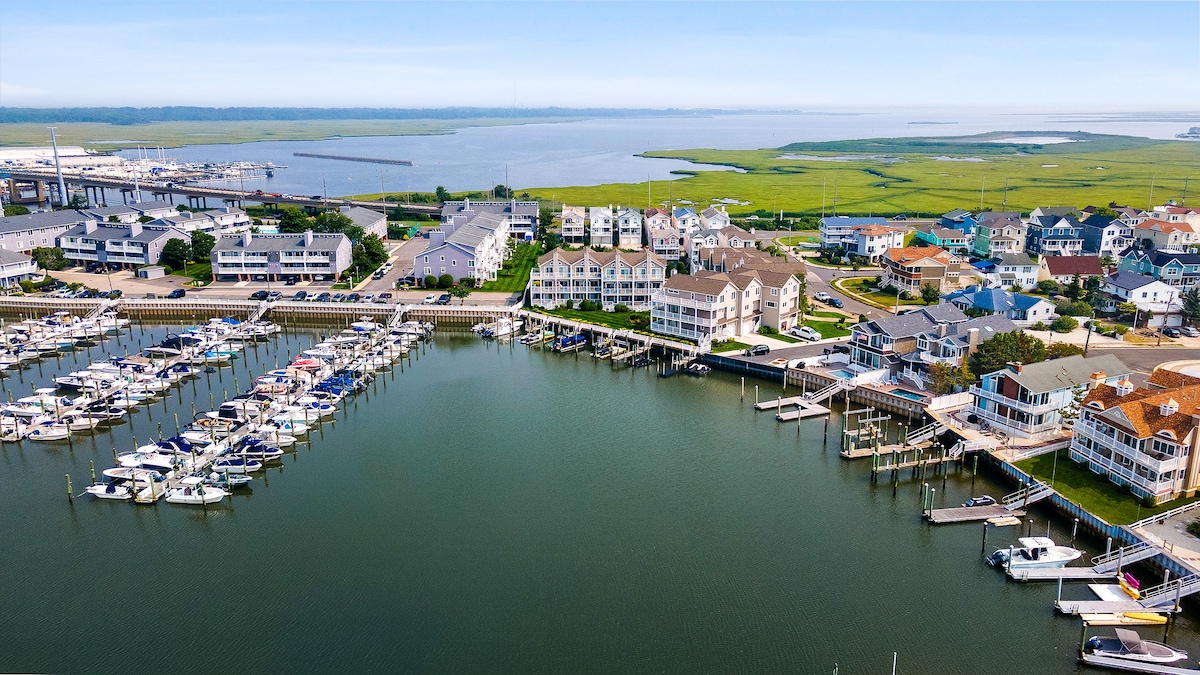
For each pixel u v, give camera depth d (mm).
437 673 65938
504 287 195875
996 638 69312
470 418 120438
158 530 88438
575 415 121250
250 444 105125
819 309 172500
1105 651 65625
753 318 155875
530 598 75750
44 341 150625
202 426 112875
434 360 149250
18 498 95188
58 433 110812
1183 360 131125
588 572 79875
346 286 195000
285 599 75750
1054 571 76938
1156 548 75688
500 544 84938
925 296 172125
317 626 71875
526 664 67000
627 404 125625
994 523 86875
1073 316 157375
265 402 120312
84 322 163000
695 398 128125
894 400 117688
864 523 88500
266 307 175500
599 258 174500
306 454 108000
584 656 67875
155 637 70562
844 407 123438
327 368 137375
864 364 129375
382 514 91562
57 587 77875
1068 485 90125
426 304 177750
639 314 170500
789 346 146375
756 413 121312
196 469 100250
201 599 75812
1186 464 84625
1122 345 140250
